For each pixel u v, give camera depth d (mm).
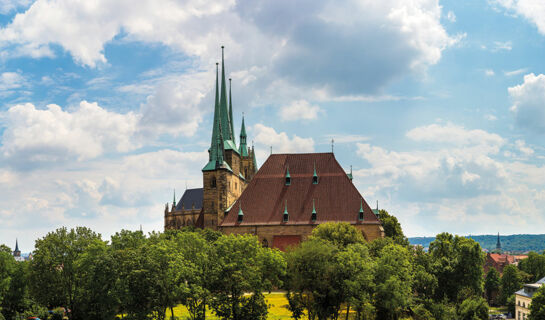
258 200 148375
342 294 90125
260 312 89562
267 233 143750
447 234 133000
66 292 100562
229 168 155875
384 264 96688
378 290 94500
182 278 88750
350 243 118125
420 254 126000
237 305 88750
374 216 140125
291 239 141750
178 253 94375
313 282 89500
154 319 89750
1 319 102000
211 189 152125
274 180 150750
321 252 90812
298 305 93438
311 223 141750
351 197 144250
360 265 91500
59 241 99875
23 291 111812
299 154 154000
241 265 90375
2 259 112250
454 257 126875
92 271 89938
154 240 106875
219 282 88750
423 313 108062
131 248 95125
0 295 107562
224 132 171125
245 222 145500
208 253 96562
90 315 94625
